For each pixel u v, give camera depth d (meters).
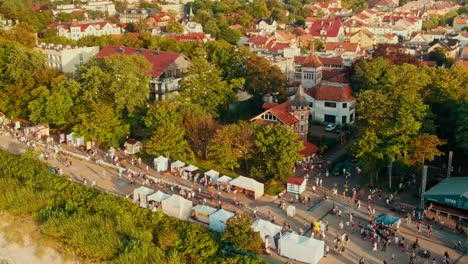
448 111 127.12
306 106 138.62
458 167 118.81
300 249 85.75
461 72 143.75
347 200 108.31
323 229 93.12
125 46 189.88
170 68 158.88
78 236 95.12
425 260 85.25
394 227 94.12
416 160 108.00
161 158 123.00
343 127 153.38
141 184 116.44
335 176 120.88
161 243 92.00
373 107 114.50
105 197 104.69
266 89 161.38
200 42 193.25
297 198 108.31
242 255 86.44
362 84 162.25
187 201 102.12
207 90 149.12
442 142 109.38
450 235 93.25
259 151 117.12
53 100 141.50
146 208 102.06
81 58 184.88
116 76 141.00
